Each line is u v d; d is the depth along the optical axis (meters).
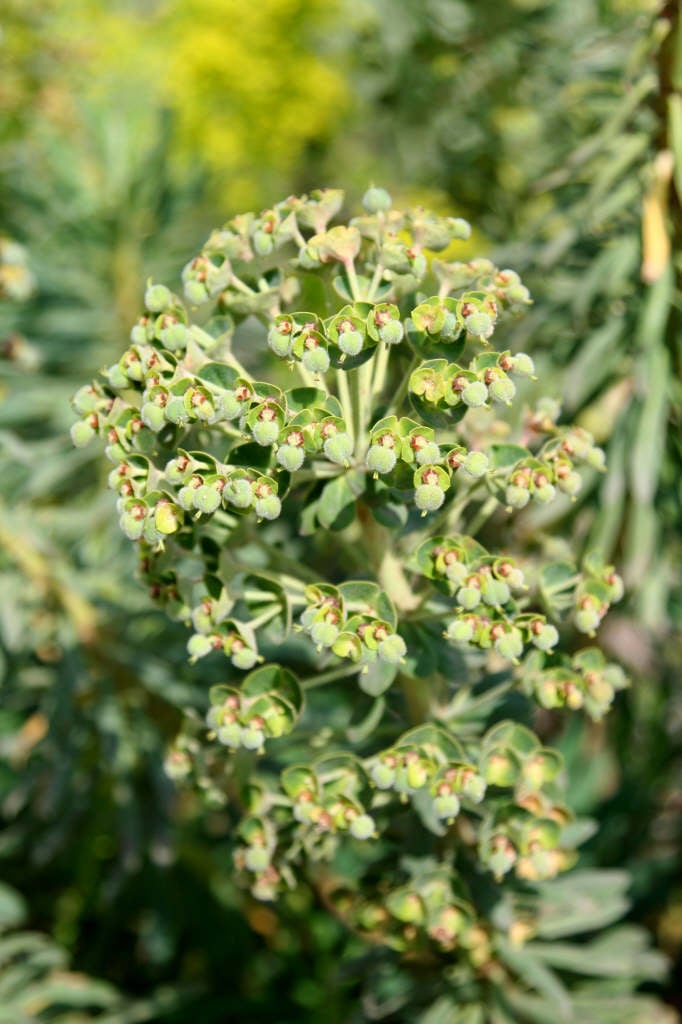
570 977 0.67
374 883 0.58
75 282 0.84
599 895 0.62
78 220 0.84
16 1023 0.69
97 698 0.71
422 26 0.99
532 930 0.60
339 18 1.24
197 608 0.52
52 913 0.86
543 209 0.97
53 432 0.83
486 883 0.58
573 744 0.72
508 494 0.51
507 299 0.52
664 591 0.69
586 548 0.68
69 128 0.95
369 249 0.53
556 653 0.54
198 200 0.91
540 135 0.96
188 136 1.22
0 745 0.78
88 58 1.00
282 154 1.27
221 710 0.52
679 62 0.64
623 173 0.68
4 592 0.69
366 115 1.21
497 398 0.49
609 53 0.73
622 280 0.68
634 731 0.86
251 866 0.54
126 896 0.84
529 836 0.54
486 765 0.53
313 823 0.53
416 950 0.57
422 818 0.55
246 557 0.58
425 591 0.54
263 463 0.50
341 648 0.50
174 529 0.49
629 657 0.85
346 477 0.52
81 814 0.78
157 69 1.20
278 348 0.50
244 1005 0.79
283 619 0.52
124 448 0.51
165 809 0.71
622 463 0.67
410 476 0.50
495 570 0.51
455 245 0.98
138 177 0.85
